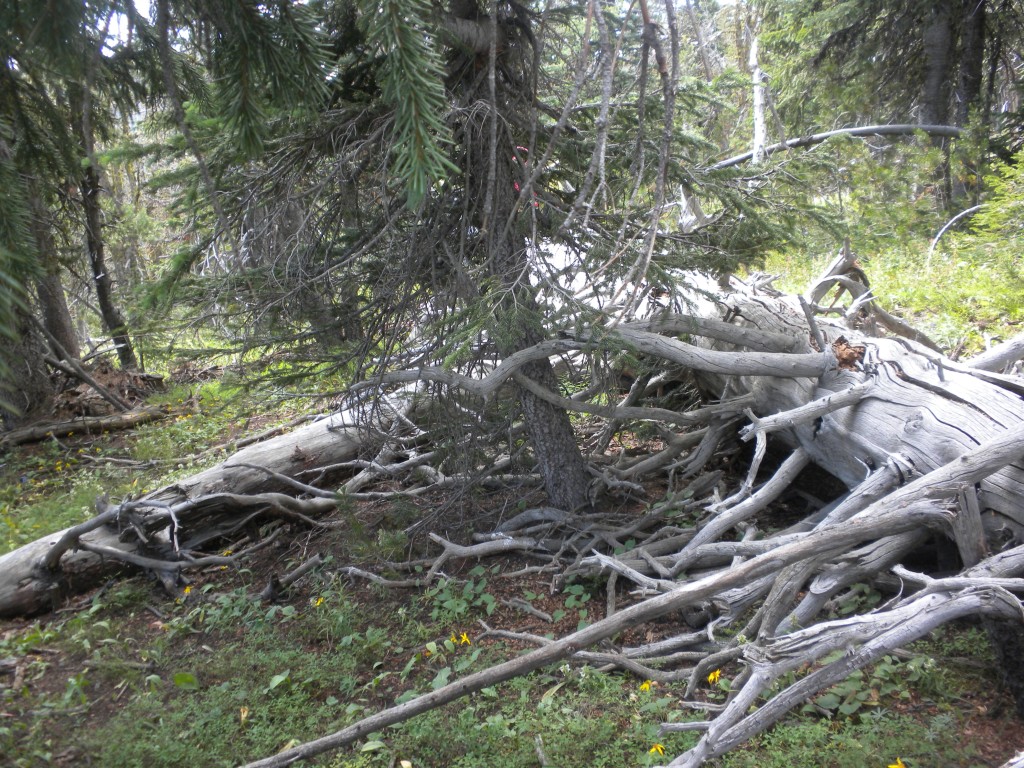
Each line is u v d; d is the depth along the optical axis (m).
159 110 4.61
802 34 13.25
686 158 4.66
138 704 3.72
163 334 4.58
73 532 5.05
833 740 2.94
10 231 2.39
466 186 4.27
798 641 2.78
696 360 4.37
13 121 3.30
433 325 4.41
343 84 4.01
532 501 5.61
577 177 4.70
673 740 3.09
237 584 5.26
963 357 6.21
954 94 13.28
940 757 2.79
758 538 4.49
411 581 4.71
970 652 3.40
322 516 6.21
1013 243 7.98
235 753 3.33
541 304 4.04
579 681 3.53
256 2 2.45
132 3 2.40
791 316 5.23
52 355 10.84
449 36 3.74
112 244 11.81
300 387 5.50
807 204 5.04
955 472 3.18
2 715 3.79
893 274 8.74
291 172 4.31
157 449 8.59
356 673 3.94
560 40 4.50
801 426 4.58
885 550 3.38
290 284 4.45
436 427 5.36
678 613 4.18
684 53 7.38
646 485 5.73
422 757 3.22
